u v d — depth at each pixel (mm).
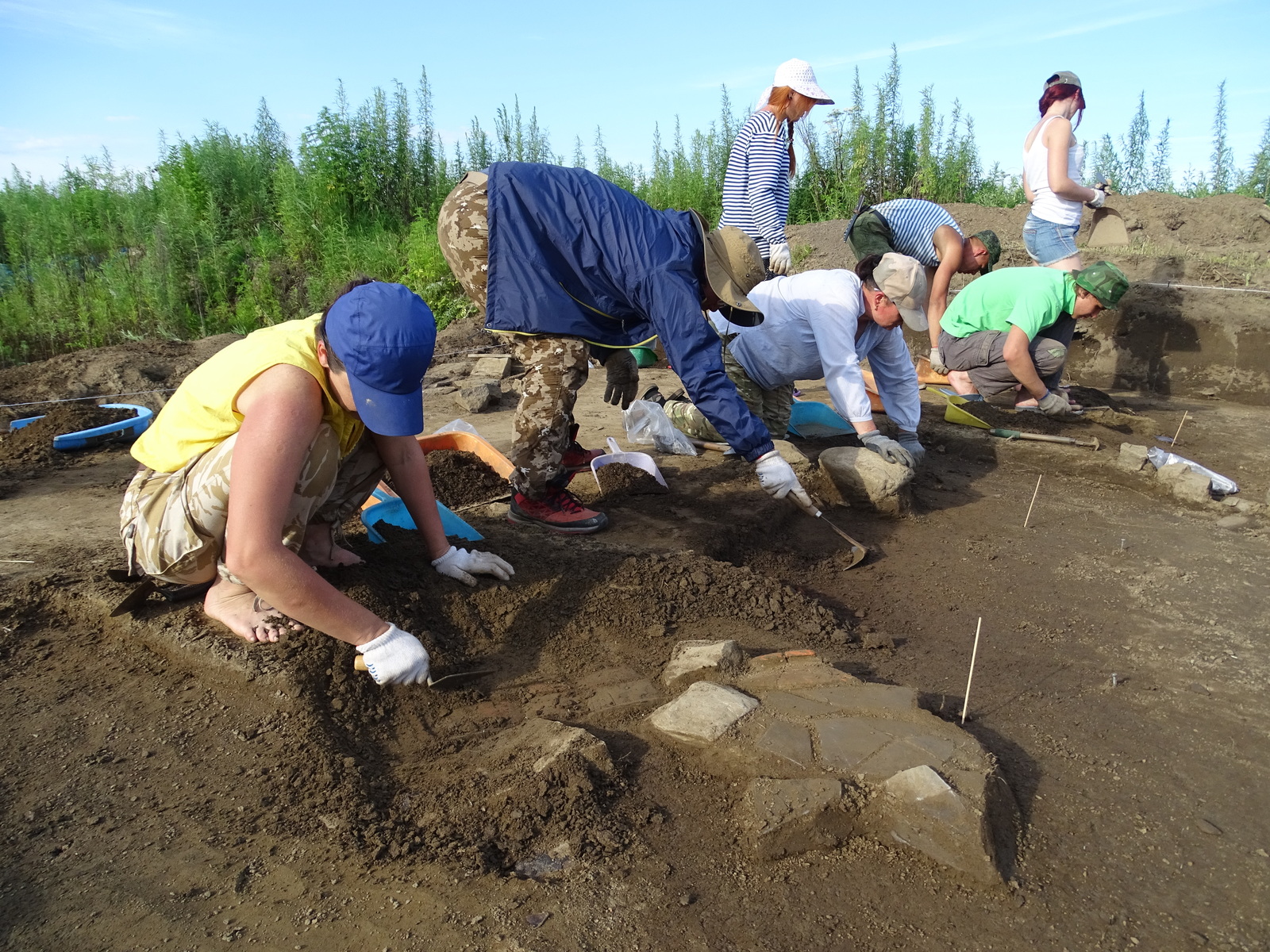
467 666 2682
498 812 2057
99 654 2689
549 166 3344
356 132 12086
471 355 7875
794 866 1949
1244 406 6719
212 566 2621
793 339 4465
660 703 2555
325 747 2238
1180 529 4270
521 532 3564
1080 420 5949
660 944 1723
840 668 2836
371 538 3148
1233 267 7676
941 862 1943
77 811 2045
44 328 10266
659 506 4133
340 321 2125
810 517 4242
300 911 1779
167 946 1681
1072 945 1772
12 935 1696
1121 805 2207
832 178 12055
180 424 2455
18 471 4656
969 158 12039
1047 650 3066
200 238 11414
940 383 6703
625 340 3479
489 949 1691
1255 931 1824
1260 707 2695
